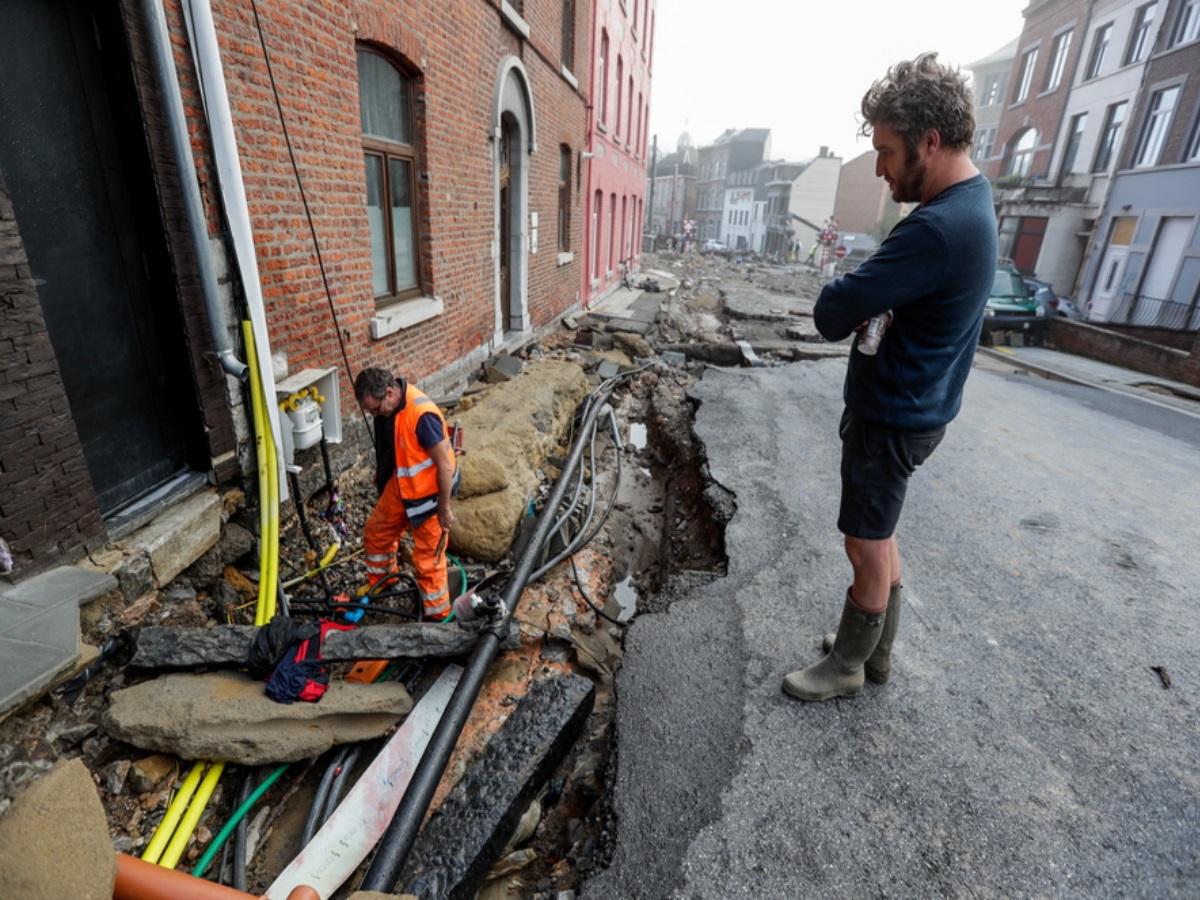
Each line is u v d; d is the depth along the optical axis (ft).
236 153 11.03
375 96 17.20
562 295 40.06
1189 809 7.77
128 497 10.59
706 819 7.52
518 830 8.18
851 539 7.99
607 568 15.33
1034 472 18.85
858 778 8.09
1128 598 12.30
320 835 7.81
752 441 20.47
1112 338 43.11
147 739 8.34
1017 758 8.45
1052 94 78.69
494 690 10.63
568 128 37.19
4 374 7.86
